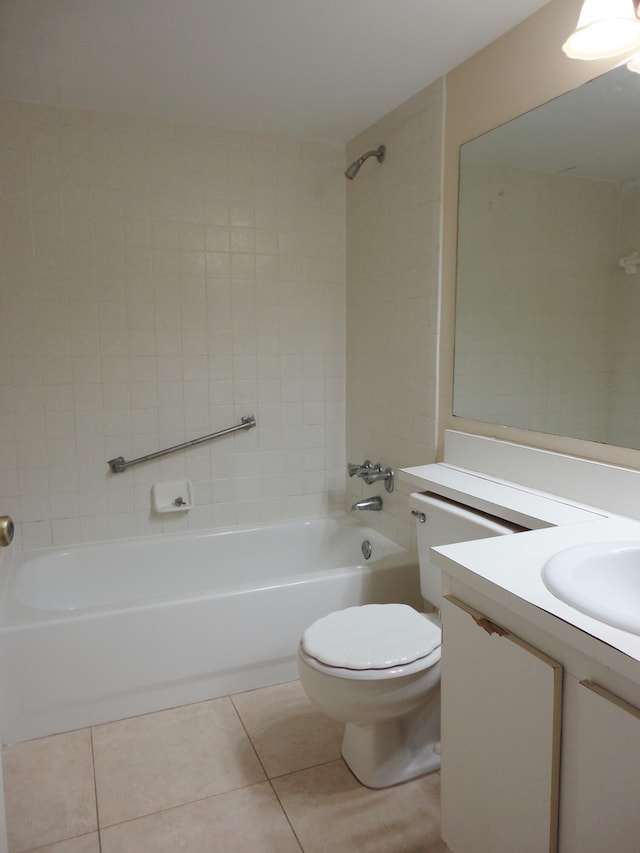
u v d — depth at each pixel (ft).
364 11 5.43
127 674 6.40
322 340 9.33
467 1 5.30
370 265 8.57
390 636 5.31
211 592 6.73
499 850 3.66
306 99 7.41
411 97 7.33
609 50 4.36
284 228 8.86
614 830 2.83
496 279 6.16
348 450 9.57
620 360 4.85
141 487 8.50
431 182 7.06
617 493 4.81
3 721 5.99
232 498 9.05
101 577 8.18
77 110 7.60
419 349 7.48
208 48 6.11
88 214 7.79
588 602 3.09
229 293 8.65
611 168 4.83
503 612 3.56
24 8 5.31
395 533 8.29
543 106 5.45
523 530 5.02
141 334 8.23
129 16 5.48
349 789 5.41
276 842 4.82
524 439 5.89
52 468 8.00
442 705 4.16
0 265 7.48
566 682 3.09
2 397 7.67
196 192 8.30
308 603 7.11
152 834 4.91
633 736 2.68
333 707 5.00
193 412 8.65
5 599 6.57
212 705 6.70
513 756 3.47
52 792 5.38
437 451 7.26
